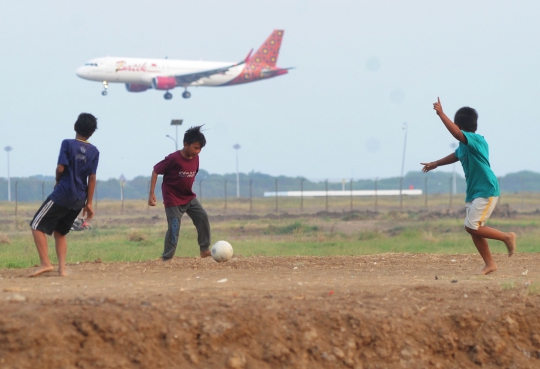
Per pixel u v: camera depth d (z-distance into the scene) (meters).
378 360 12.80
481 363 13.53
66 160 18.56
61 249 19.53
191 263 23.23
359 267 22.95
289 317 12.89
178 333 11.98
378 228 72.56
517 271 21.91
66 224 19.36
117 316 11.84
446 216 92.94
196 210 23.50
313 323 12.92
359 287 16.25
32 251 33.44
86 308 11.93
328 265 23.50
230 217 95.31
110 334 11.54
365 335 12.97
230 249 23.59
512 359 13.56
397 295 15.01
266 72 175.38
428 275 20.50
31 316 11.48
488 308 14.37
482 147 19.86
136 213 107.06
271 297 14.12
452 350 13.55
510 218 88.25
